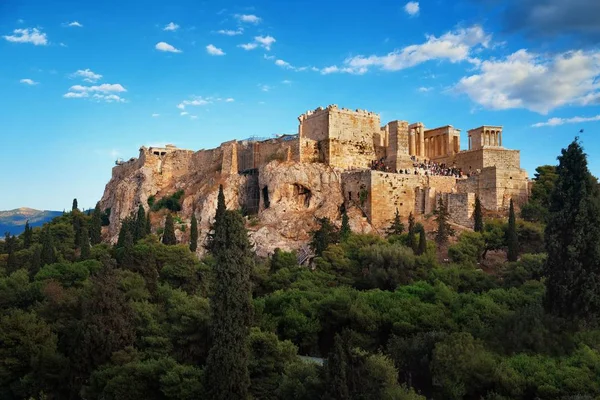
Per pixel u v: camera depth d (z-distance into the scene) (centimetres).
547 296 6606
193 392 5756
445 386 5700
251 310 5900
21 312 7462
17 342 7175
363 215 11638
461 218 11212
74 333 7125
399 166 12731
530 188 11831
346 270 8981
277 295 8031
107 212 17988
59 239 14100
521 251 9681
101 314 6862
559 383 5262
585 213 6462
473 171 12900
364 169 12519
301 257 10612
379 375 5178
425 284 7888
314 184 12356
